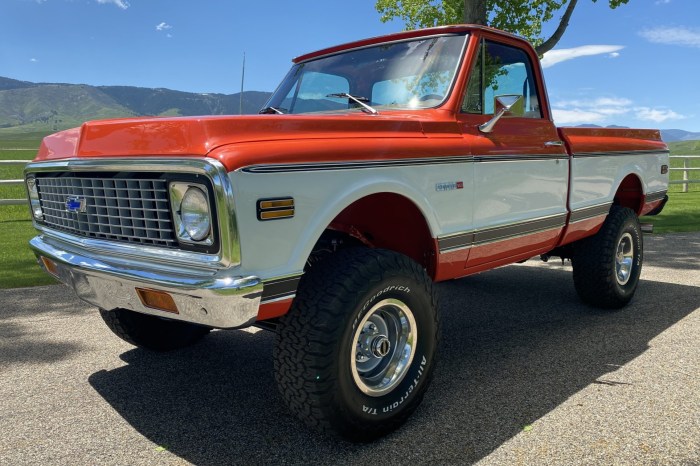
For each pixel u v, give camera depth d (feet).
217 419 9.72
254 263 7.27
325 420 8.21
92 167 8.43
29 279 20.08
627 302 16.71
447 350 13.21
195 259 7.43
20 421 9.64
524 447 8.63
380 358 9.13
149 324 12.39
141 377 11.60
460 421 9.55
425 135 10.02
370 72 12.29
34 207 11.02
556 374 11.59
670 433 9.01
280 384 8.33
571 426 9.29
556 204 13.50
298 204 7.69
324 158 8.02
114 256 8.50
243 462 8.30
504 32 12.17
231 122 7.48
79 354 12.92
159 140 7.68
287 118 8.07
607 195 15.60
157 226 7.98
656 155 18.43
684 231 33.09
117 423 9.57
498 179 11.46
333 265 8.52
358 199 9.02
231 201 6.97
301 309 8.08
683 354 12.67
